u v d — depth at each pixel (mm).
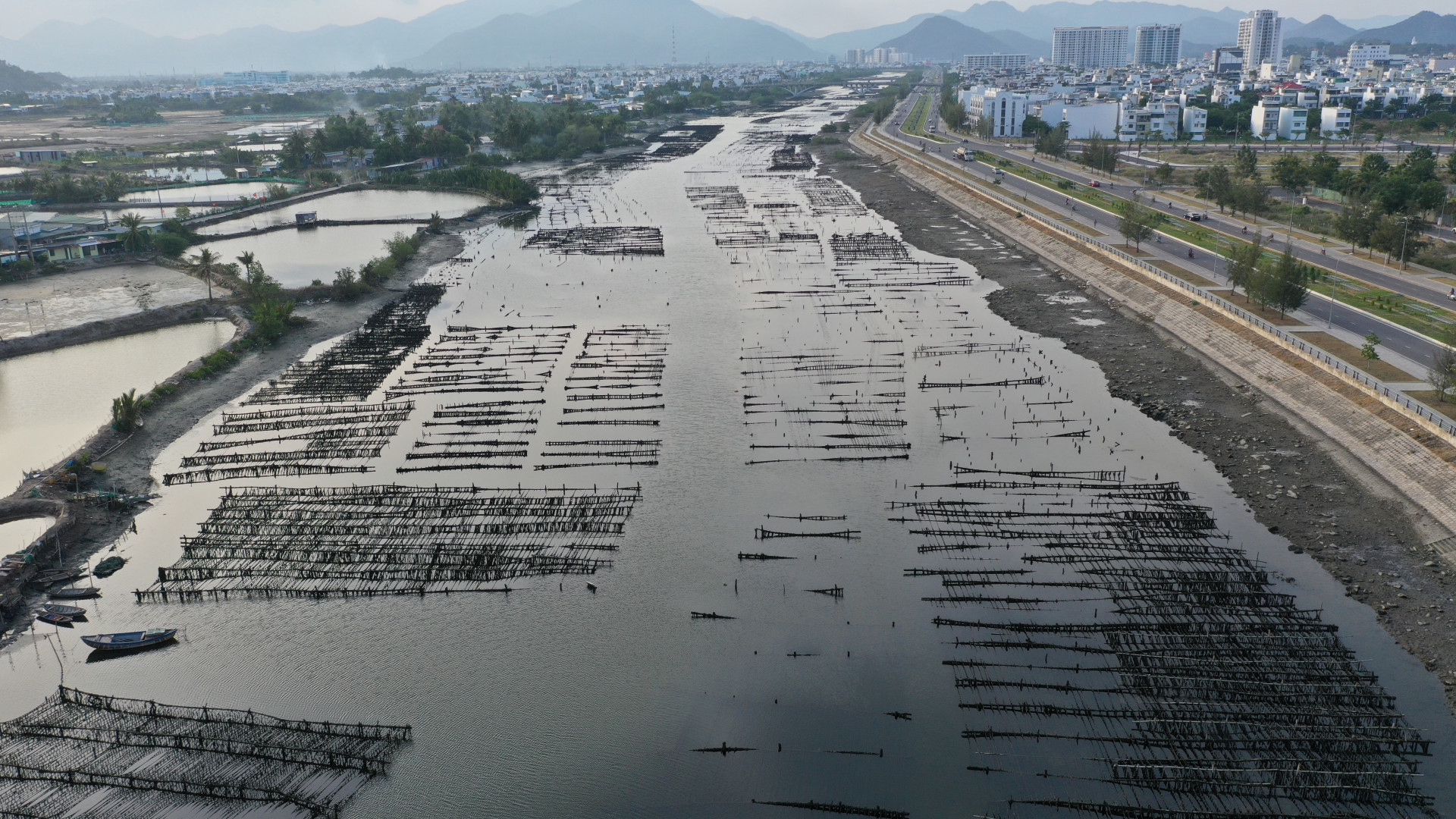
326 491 111875
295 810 69125
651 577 94875
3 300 193500
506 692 80062
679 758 73188
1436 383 115250
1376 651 80000
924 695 78625
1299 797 67625
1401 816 65688
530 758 73312
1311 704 74812
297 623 89188
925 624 87000
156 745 75188
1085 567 94062
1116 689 77938
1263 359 139125
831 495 109938
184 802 70062
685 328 172500
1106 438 122188
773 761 72688
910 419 130375
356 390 143000
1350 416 117500
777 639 85750
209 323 182000
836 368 150375
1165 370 144750
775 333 168750
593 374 149000
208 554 99250
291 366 154500
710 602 91000
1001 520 103312
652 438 125812
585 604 91188
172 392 141125
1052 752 72438
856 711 77188
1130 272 188125
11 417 135375
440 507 107375
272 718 77625
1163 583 90562
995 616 87625
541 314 182000
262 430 129000
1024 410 131875
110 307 187250
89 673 83000
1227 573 91375
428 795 70312
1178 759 71062
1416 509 99000
